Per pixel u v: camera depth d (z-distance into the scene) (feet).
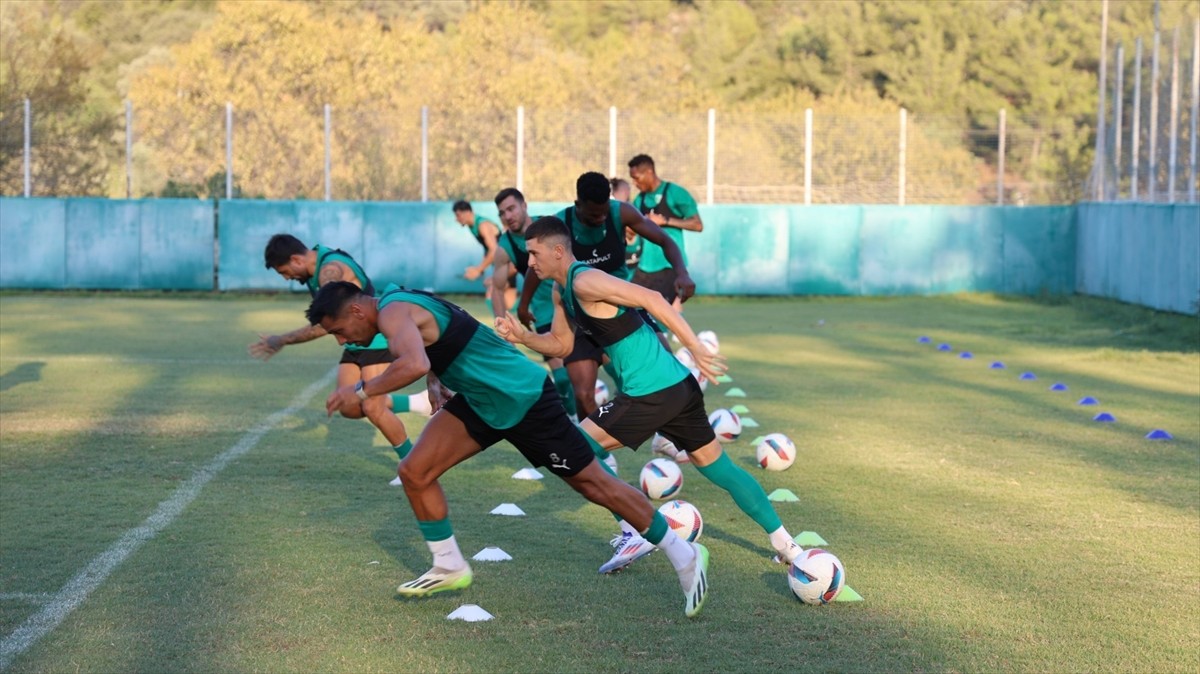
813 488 24.00
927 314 69.26
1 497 22.61
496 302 27.84
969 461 26.89
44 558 18.56
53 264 76.89
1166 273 62.64
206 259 77.82
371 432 30.14
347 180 79.82
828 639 15.25
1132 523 21.36
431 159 79.92
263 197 79.51
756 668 14.19
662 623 15.80
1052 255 81.30
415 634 15.30
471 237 78.07
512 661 14.37
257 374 41.22
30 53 107.45
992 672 14.21
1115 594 17.24
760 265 79.87
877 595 17.10
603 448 18.12
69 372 40.96
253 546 19.40
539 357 47.70
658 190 36.78
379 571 18.07
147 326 57.62
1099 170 78.69
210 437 29.09
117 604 16.40
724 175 80.89
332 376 40.75
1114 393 38.19
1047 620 16.08
